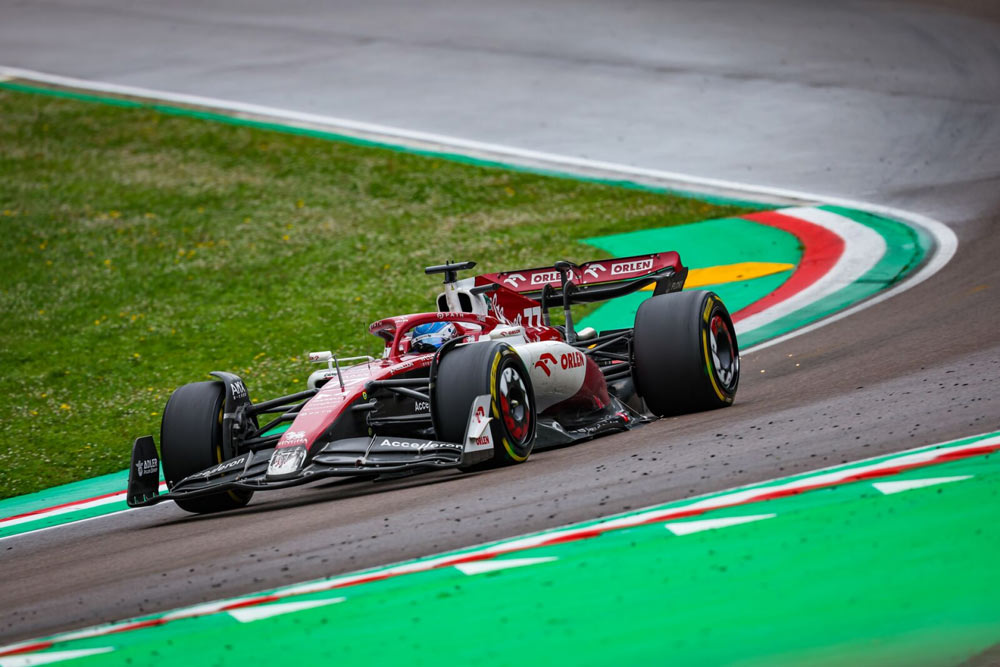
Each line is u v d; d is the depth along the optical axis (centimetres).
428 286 6381
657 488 2248
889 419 2564
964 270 5141
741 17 13662
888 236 6216
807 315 4809
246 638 1723
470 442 2575
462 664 1512
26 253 7706
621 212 7519
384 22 14025
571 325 3509
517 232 7312
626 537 1945
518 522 2144
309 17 14500
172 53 13062
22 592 2309
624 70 11444
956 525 1759
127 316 6369
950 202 6862
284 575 2047
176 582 2136
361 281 6619
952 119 9144
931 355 3469
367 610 1772
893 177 7712
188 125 10481
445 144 9550
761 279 5728
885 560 1666
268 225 7962
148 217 8325
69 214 8456
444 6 14738
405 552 2064
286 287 6638
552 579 1792
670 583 1702
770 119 9588
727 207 7394
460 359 2670
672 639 1505
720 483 2211
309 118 10506
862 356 3725
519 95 10819
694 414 3186
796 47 12081
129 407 4797
